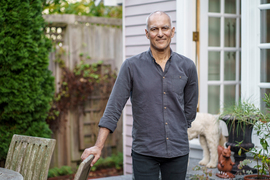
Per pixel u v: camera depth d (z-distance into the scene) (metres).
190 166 3.44
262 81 3.41
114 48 5.83
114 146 5.95
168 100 2.04
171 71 2.07
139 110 2.06
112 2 5.55
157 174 2.09
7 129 3.71
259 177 2.82
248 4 3.42
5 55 3.56
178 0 3.80
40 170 2.51
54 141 2.54
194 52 3.88
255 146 3.04
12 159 2.74
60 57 5.31
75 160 5.46
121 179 3.72
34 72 3.78
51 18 5.31
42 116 3.96
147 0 4.09
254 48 3.41
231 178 2.99
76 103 5.40
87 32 5.57
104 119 2.01
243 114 2.97
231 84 4.06
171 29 2.07
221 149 3.08
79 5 7.60
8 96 3.63
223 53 4.00
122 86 2.06
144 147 2.04
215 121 3.35
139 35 4.20
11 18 3.59
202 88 3.89
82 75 5.45
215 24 3.98
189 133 3.33
